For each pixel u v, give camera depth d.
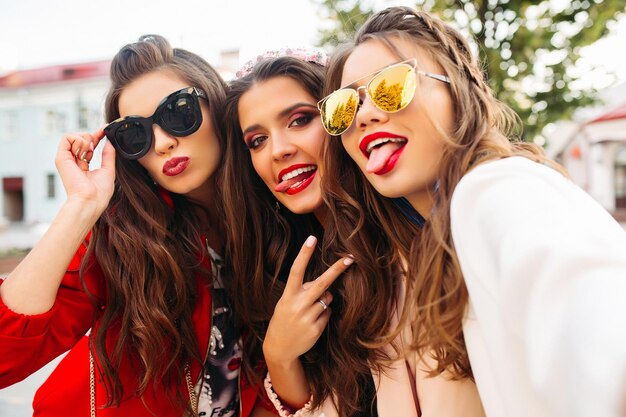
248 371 1.57
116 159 1.49
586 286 0.59
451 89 1.01
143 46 1.48
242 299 1.56
